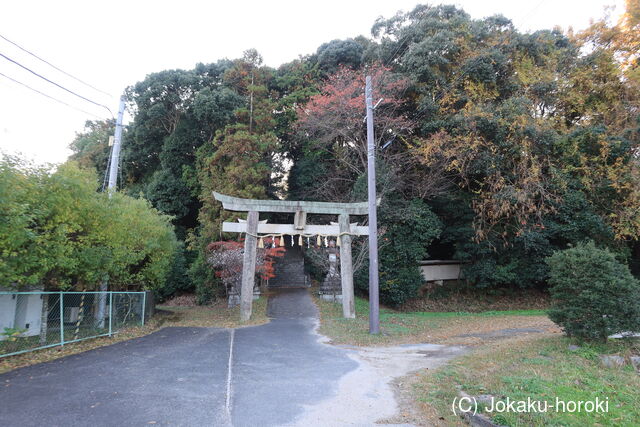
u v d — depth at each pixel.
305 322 13.57
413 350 9.00
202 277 21.06
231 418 4.65
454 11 21.83
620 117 18.62
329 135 20.88
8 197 7.27
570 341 8.38
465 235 20.55
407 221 19.08
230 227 14.14
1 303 9.87
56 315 11.57
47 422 4.39
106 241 10.85
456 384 6.02
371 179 11.91
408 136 20.62
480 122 17.42
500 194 17.53
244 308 13.88
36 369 6.82
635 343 7.83
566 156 18.95
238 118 23.03
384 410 5.00
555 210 18.56
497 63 18.73
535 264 20.20
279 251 22.91
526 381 5.85
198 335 10.86
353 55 25.09
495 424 4.30
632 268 21.39
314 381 6.29
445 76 19.98
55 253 8.98
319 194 22.52
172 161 25.88
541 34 20.34
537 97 19.42
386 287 18.69
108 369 6.86
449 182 20.42
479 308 21.41
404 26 21.58
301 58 28.19
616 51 20.28
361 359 7.98
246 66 25.14
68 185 9.20
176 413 4.76
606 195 18.73
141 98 24.47
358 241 18.09
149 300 14.31
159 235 13.78
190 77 24.83
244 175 19.53
